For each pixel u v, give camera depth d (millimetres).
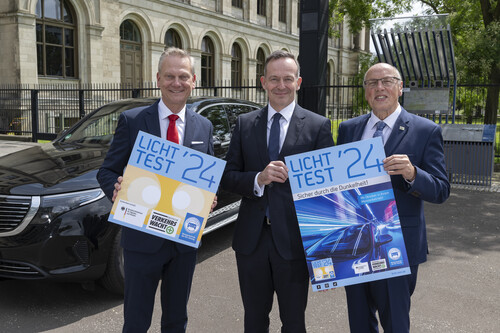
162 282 2455
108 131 4574
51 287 3777
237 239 2336
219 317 3299
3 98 16062
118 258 3379
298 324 2277
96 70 19562
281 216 2225
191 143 2355
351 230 2068
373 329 2369
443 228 5555
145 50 22469
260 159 2291
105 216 3307
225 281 3963
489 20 11891
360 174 2059
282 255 2201
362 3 16672
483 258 4520
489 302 3525
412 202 2178
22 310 3355
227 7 27672
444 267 4281
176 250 2359
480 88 11406
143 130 2322
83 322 3186
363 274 2061
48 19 18016
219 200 4559
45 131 16953
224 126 4969
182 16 24078
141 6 21672
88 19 19125
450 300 3562
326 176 2084
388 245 2043
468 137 7867
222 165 2193
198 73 25500
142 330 2314
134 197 2160
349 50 42438
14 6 16719
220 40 27141
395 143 2174
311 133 2252
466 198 7148
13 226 3156
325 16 7555
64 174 3457
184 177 2184
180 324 2449
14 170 3588
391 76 2156
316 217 2092
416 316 3291
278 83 2223
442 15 7875
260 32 31000
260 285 2309
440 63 8219
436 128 2168
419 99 8414
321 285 2086
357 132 2348
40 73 18094
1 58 17219
